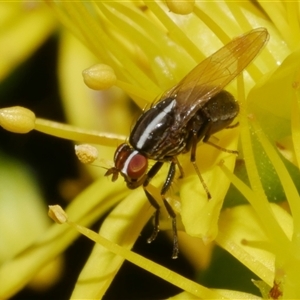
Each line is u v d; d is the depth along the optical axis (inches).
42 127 2.7
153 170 2.7
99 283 2.7
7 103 3.4
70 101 3.4
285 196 2.7
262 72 2.8
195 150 2.6
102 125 3.3
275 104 2.6
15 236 3.2
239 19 2.8
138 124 2.6
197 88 2.6
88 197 2.9
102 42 2.8
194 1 2.7
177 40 2.8
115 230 2.8
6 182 3.3
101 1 2.9
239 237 2.7
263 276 2.6
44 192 3.3
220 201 2.6
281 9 2.8
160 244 3.2
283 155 2.7
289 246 2.6
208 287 2.8
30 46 3.4
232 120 2.7
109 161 2.8
